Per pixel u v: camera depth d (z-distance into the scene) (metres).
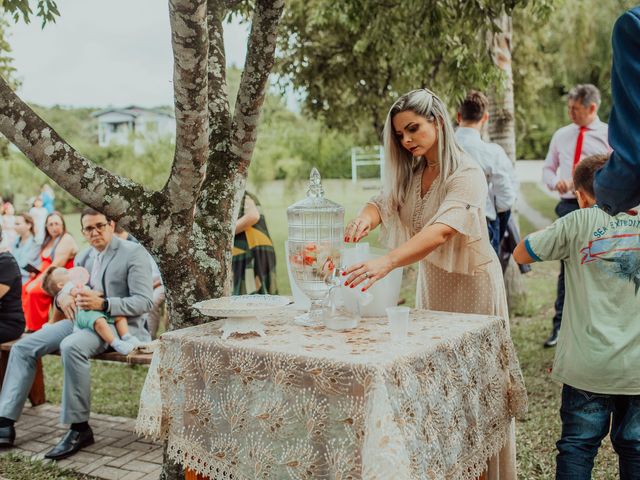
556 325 5.38
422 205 2.77
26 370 4.02
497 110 6.54
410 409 1.88
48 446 3.98
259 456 2.09
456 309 2.80
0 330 4.41
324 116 9.88
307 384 1.96
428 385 1.99
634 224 2.26
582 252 2.34
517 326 6.25
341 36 8.51
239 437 2.14
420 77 7.50
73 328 4.10
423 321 2.44
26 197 16.55
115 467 3.61
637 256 2.24
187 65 2.28
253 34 2.81
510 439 2.60
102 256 4.21
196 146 2.49
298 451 1.99
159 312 5.67
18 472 3.52
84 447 3.89
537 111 14.98
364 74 8.88
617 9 12.88
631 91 1.42
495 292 2.76
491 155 4.67
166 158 14.43
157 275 5.66
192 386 2.27
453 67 5.52
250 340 2.19
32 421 4.45
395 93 8.82
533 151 25.09
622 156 1.46
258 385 2.08
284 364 2.00
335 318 2.33
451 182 2.61
